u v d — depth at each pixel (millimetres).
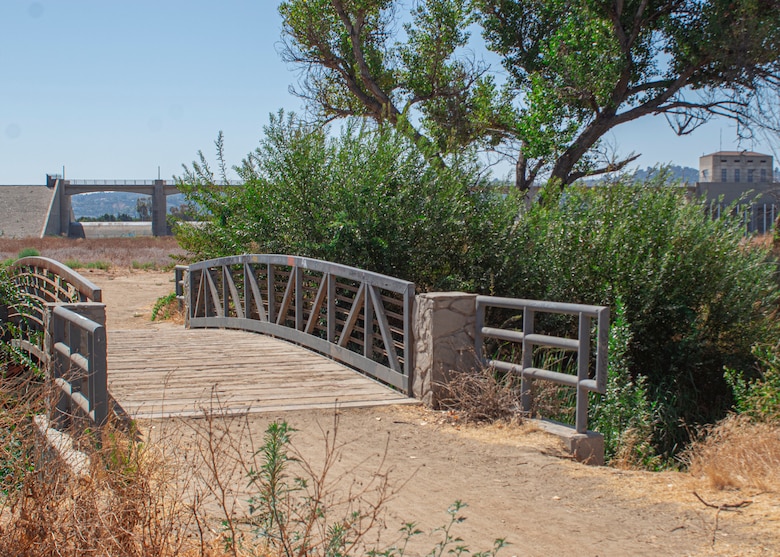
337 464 5648
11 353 10500
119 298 23406
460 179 12164
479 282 11766
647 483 5289
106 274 33062
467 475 5492
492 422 6902
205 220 15281
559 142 20391
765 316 11328
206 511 4340
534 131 20297
